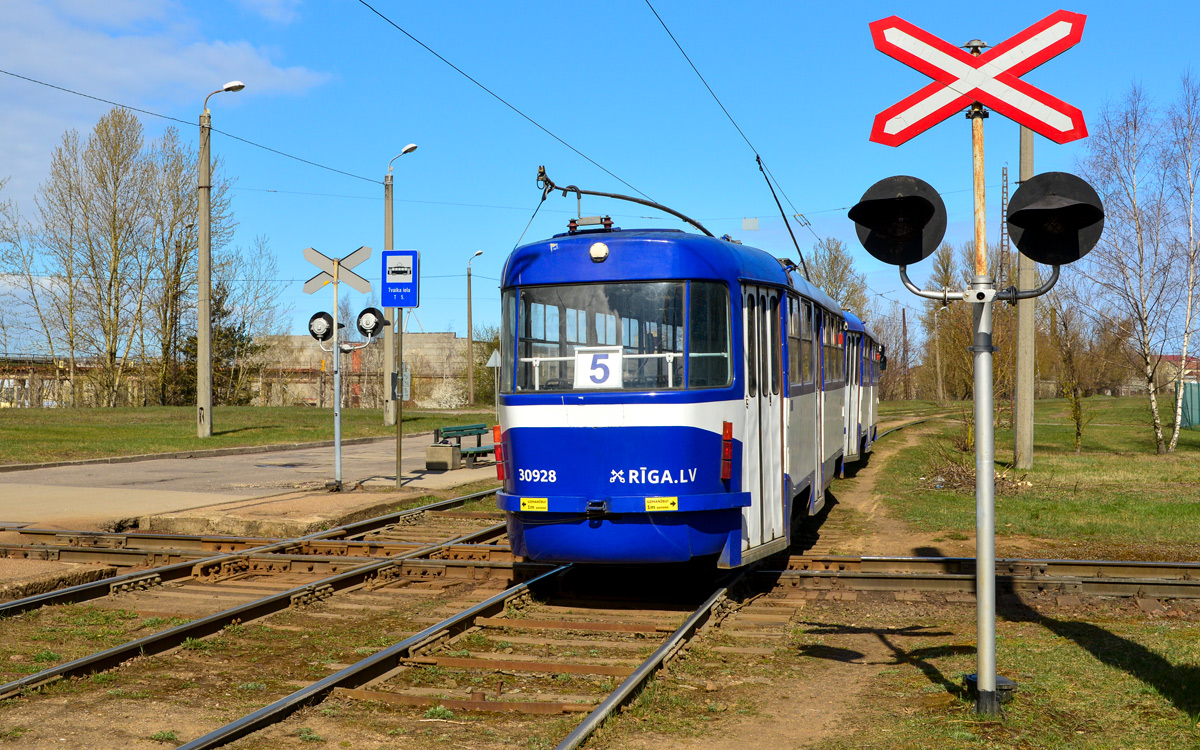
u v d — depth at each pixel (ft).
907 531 44.42
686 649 23.68
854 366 64.64
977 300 17.46
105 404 152.15
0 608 27.53
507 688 21.02
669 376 27.94
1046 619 27.45
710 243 29.58
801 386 37.04
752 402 29.96
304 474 67.05
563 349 28.94
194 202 155.02
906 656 23.75
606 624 26.37
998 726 17.62
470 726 18.57
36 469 68.33
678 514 27.53
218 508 48.93
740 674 22.40
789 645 25.14
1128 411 166.71
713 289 28.84
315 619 28.04
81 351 150.30
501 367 30.01
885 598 30.66
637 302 28.53
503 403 29.50
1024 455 70.74
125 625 27.07
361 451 86.94
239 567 35.70
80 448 78.07
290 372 203.51
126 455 75.36
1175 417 92.73
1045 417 161.38
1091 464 77.51
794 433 35.06
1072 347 92.73
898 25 18.06
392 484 61.41
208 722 18.86
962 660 22.72
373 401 197.36
